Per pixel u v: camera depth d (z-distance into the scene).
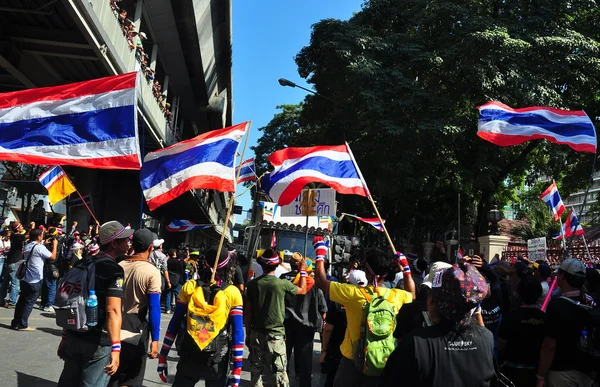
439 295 2.85
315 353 10.80
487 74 21.58
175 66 26.84
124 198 27.00
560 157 23.69
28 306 9.99
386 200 29.12
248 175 17.70
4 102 5.47
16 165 23.06
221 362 4.66
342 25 26.02
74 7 10.91
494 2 24.88
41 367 7.22
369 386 4.00
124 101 5.49
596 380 4.57
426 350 2.77
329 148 6.59
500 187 31.98
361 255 7.18
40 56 13.95
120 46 14.59
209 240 75.06
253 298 5.92
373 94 22.55
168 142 23.16
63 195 11.64
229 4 25.34
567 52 22.11
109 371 4.02
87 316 4.09
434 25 24.05
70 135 5.40
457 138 23.44
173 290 16.78
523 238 33.53
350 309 4.26
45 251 10.12
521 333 4.82
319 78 27.78
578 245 18.77
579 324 4.49
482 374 2.79
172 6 20.55
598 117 25.62
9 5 11.48
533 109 8.27
